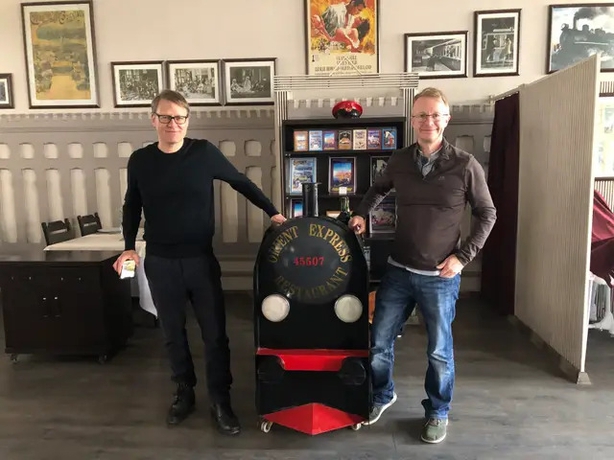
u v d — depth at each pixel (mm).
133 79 4562
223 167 2367
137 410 2643
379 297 2369
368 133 3844
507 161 3850
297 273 2254
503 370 3029
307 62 4441
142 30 4516
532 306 3518
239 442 2340
